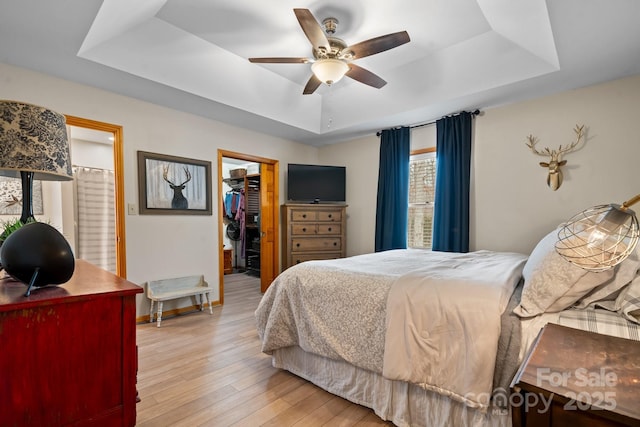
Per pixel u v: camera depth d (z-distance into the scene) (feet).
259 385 6.53
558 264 4.34
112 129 9.64
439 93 10.19
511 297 4.76
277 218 14.99
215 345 8.53
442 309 4.66
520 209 10.28
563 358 2.80
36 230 3.04
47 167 4.10
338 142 15.98
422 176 13.12
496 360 4.17
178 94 9.76
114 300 3.06
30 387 2.60
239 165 22.34
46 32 6.59
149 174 10.46
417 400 5.06
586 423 2.10
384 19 7.83
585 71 8.17
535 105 9.98
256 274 19.44
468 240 11.13
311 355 6.59
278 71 10.77
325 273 6.47
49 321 2.70
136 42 8.01
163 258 10.87
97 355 2.95
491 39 8.41
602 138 8.87
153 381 6.64
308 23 6.23
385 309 5.32
